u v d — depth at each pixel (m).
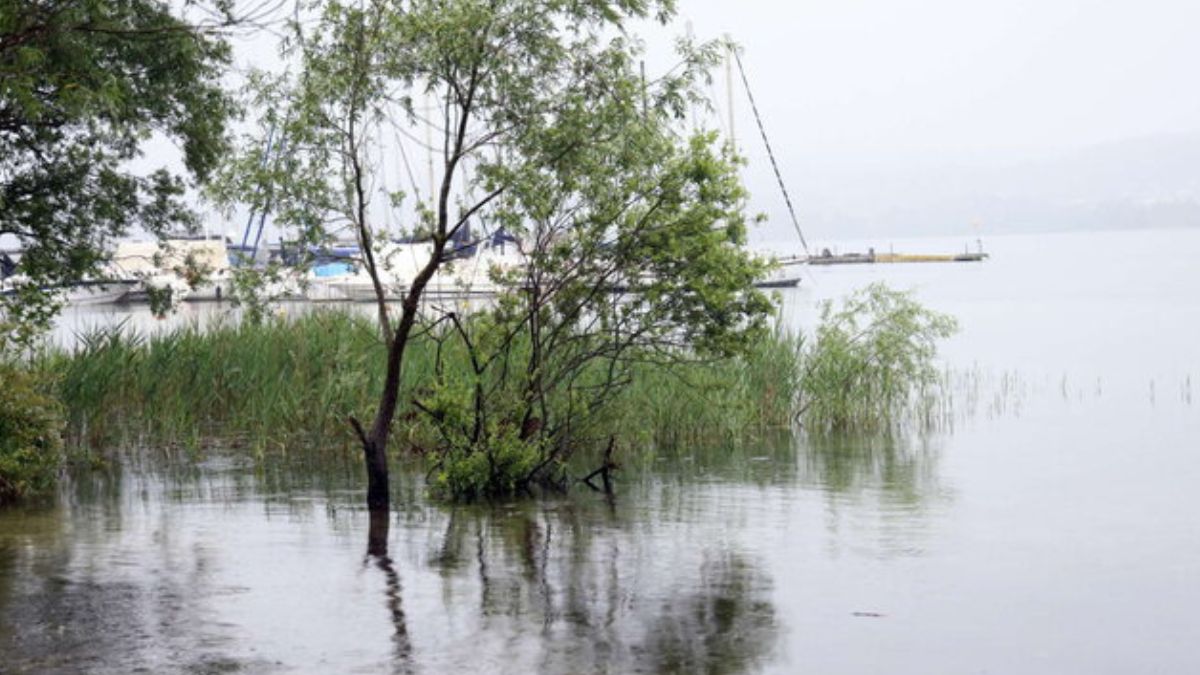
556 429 17.52
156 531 14.77
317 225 15.51
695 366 21.47
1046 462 20.30
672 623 10.84
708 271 16.66
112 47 21.27
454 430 17.20
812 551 13.70
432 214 15.91
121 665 9.62
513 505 16.42
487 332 17.03
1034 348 42.69
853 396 24.64
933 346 26.03
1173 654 10.16
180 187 23.67
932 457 20.80
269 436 21.42
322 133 15.41
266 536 14.45
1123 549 13.93
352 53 15.30
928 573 12.77
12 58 15.62
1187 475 18.98
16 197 22.33
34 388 18.06
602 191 16.17
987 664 9.87
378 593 11.81
